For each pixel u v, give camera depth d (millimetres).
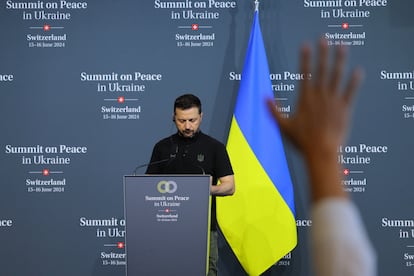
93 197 9969
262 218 9438
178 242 6953
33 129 9992
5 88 10008
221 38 9938
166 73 9953
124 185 6930
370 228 9805
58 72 10008
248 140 9492
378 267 9773
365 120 9836
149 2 9977
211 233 8289
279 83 9906
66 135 9977
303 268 9867
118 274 9992
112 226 9969
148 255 6965
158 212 6945
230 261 9898
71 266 9992
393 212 9805
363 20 9867
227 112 9914
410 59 9836
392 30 9852
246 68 9617
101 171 9961
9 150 10000
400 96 9820
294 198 9883
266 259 9438
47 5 10008
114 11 10008
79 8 10008
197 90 9945
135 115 9969
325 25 9891
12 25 10008
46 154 9977
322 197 1738
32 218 9969
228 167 8188
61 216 9977
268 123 9523
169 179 6918
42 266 9977
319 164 1775
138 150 9961
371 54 9859
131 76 9969
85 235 9969
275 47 9930
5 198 9977
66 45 10008
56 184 9977
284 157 9539
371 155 9820
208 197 6918
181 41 9945
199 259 6953
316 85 1816
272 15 9914
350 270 1630
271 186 9438
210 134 9914
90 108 9977
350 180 9836
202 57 9945
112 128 9969
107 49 9992
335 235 1658
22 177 9992
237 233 9461
